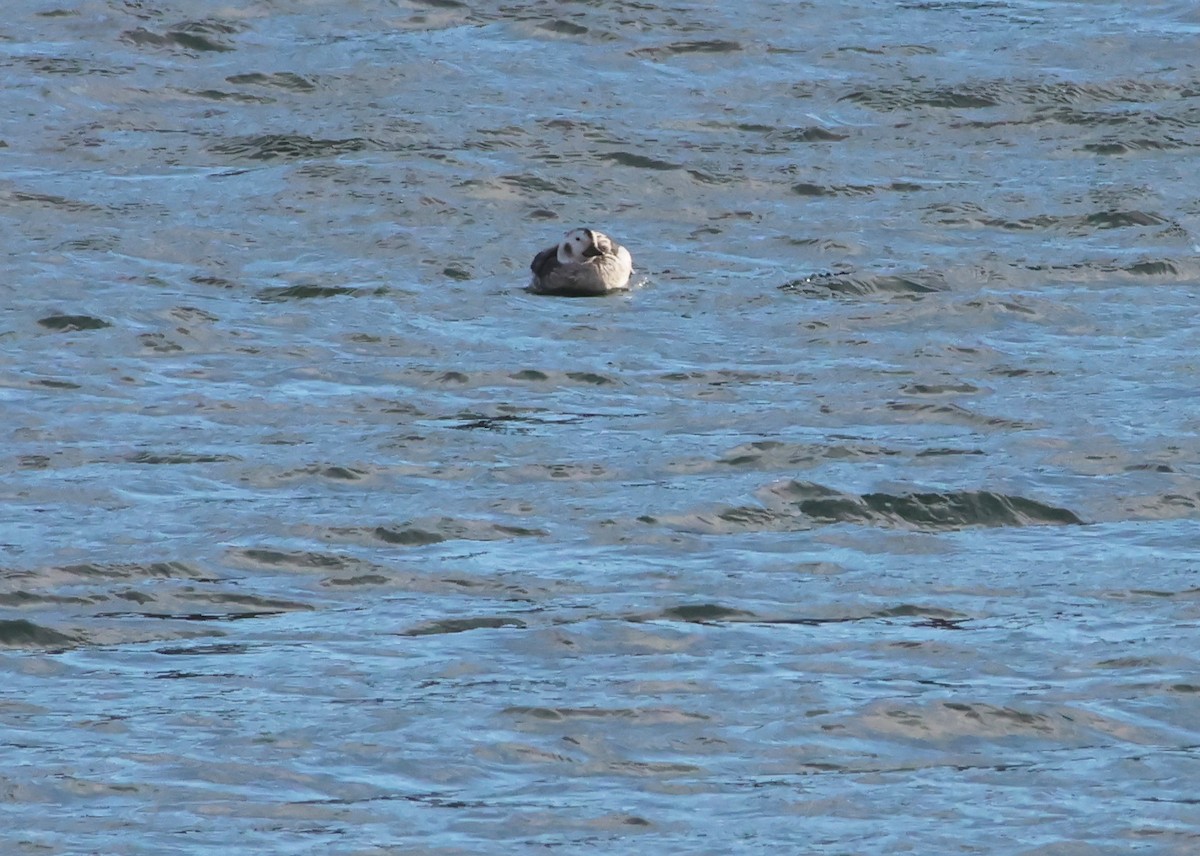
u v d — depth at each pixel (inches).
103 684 1036.5
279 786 925.8
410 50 2522.1
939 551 1225.4
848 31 2652.6
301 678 1040.8
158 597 1147.3
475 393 1552.7
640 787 926.4
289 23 2618.1
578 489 1327.5
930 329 1717.5
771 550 1221.1
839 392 1545.3
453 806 908.0
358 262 1883.6
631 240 1969.7
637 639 1088.8
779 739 971.3
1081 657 1061.8
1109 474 1349.7
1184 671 1042.7
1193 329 1715.1
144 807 904.9
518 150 2204.7
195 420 1476.4
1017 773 938.7
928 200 2084.2
